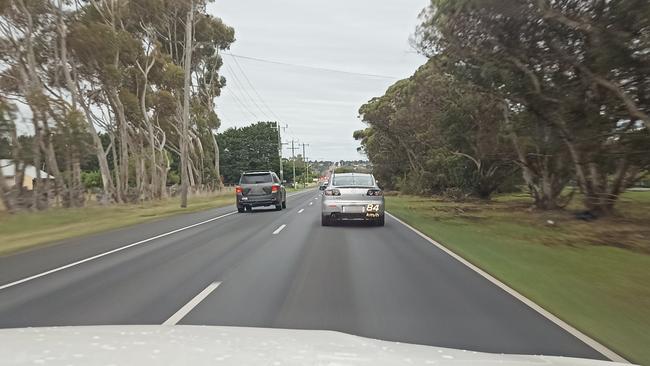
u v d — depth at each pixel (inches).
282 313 283.0
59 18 1285.7
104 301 316.2
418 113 1568.7
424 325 259.9
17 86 1273.4
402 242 581.3
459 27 756.0
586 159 812.6
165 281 375.2
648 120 642.2
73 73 1366.9
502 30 724.0
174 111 1884.8
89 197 1745.8
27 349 127.0
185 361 118.0
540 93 786.8
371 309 291.3
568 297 326.0
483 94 989.2
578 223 835.4
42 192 1149.1
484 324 262.5
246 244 572.4
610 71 649.0
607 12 597.6
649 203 1233.4
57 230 802.2
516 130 952.3
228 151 4160.9
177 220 950.4
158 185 1952.5
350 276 386.9
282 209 1186.0
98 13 1432.1
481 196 1620.3
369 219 764.6
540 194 1127.0
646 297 329.7
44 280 389.4
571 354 219.1
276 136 4210.1
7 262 487.2
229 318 273.0
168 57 1776.6
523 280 378.0
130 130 1886.1
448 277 384.2
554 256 502.9
